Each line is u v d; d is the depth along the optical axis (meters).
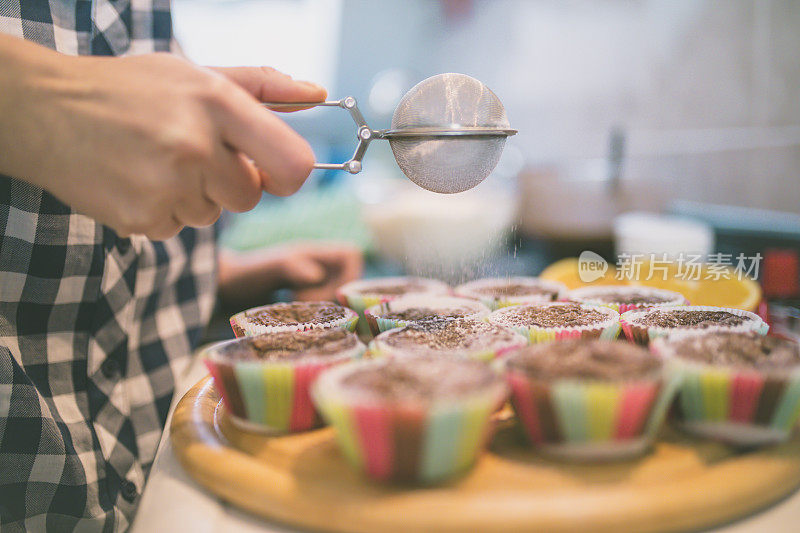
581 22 2.43
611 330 0.92
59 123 0.59
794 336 0.99
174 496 0.62
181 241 1.22
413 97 0.84
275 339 0.73
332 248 1.75
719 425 0.61
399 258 1.82
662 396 0.57
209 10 2.90
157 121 0.58
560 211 1.69
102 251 0.98
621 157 1.80
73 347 0.98
